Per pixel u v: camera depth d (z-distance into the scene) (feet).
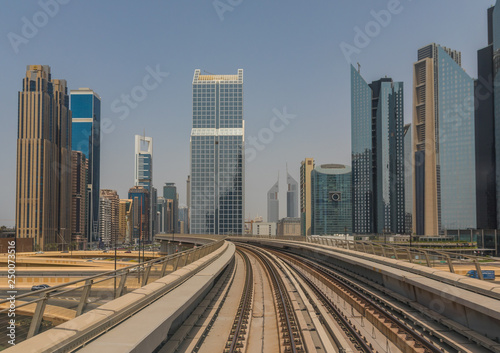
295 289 64.28
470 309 34.58
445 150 483.10
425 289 41.78
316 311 47.29
